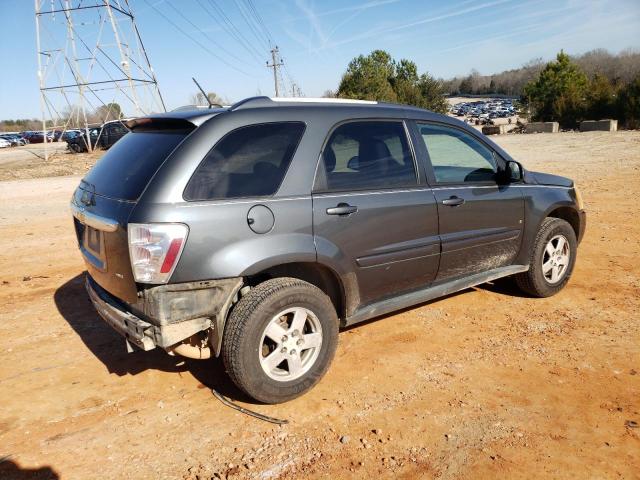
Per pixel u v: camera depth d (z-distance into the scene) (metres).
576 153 17.42
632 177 11.98
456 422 3.22
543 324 4.58
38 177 19.53
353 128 3.85
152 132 3.60
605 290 5.31
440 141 4.36
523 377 3.71
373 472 2.82
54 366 4.07
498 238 4.62
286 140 3.51
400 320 4.75
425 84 52.97
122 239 3.08
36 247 7.81
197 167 3.15
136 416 3.39
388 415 3.32
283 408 3.43
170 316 3.09
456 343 4.27
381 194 3.85
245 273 3.19
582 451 2.92
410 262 4.05
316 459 2.93
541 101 37.38
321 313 3.49
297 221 3.41
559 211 5.46
